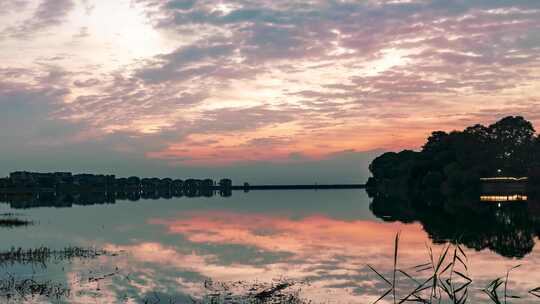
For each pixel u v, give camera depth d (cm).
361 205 11081
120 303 2280
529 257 3425
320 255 3641
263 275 2902
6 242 4575
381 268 3092
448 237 4547
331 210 9319
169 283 2695
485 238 4425
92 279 2800
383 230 5309
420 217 6819
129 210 10112
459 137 13225
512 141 14712
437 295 2361
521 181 12862
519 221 5859
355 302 2272
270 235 5009
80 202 15125
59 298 2362
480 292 2423
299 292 2464
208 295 2417
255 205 12150
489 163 12794
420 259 3403
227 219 7325
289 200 15688
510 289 2491
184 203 13838
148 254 3747
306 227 5841
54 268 3141
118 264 3297
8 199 17912
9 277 2853
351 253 3716
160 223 6669
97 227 6078
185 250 3969
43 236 5072
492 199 10462
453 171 11994
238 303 2266
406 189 15025
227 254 3734
